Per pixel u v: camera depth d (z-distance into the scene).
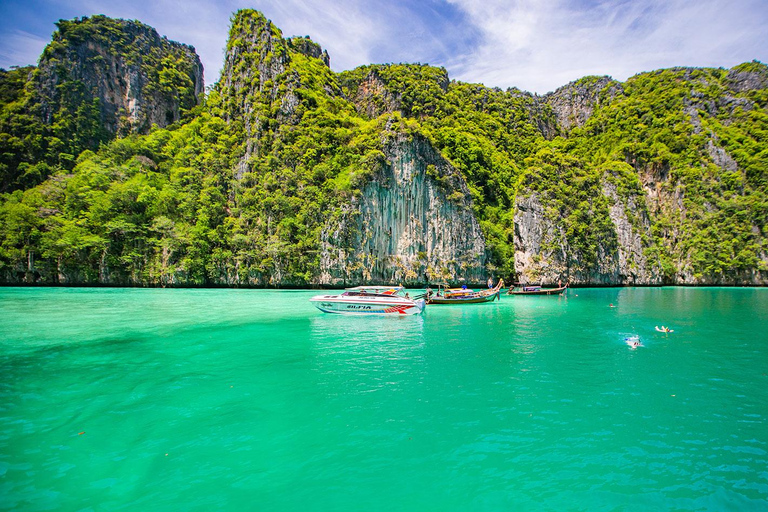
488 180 92.25
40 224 65.06
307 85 86.25
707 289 79.81
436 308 43.25
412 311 34.88
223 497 8.20
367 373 16.78
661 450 10.57
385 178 70.62
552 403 13.64
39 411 12.20
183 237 67.19
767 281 88.44
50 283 64.88
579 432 11.49
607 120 123.38
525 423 12.02
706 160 101.62
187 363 17.92
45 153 86.88
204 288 67.00
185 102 114.50
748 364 18.91
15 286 62.62
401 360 19.03
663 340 24.67
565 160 89.25
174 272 65.62
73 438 10.48
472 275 76.19
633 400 14.04
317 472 9.22
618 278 86.88
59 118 91.19
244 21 96.25
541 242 79.19
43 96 92.12
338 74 120.25
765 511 8.09
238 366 17.56
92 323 27.92
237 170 78.19
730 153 103.62
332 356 19.64
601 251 83.38
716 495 8.65
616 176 95.12
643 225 92.81
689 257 93.12
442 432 11.35
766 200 94.44
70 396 13.52
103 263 65.25
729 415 12.84
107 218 68.19
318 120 78.50
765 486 9.01
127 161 84.19
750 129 111.19
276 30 94.31
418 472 9.31
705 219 94.31
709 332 27.77
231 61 93.38
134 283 67.12
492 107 123.25
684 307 44.34
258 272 66.38
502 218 88.94
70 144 89.94
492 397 14.14
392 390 14.69
